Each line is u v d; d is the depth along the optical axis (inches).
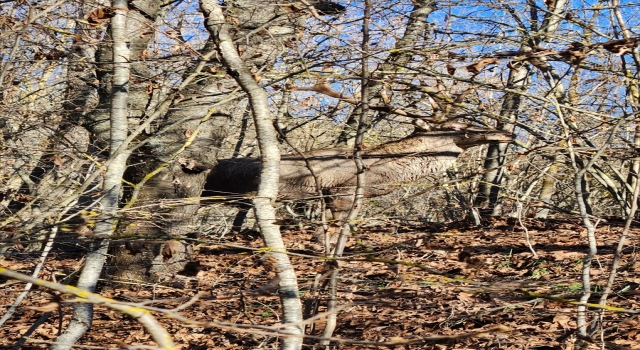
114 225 172.6
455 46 215.6
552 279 273.9
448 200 495.5
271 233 151.7
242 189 346.0
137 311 82.0
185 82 210.4
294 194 337.4
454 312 237.1
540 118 268.5
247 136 475.8
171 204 183.3
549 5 230.2
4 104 268.2
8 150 285.7
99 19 177.6
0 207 228.1
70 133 318.0
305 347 213.3
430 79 227.0
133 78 240.1
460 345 215.8
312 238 371.9
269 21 219.3
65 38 269.6
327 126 466.6
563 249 349.7
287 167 335.6
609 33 273.0
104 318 273.1
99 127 291.9
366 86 191.9
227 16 232.2
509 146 498.3
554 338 216.4
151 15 262.5
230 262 334.6
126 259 275.0
